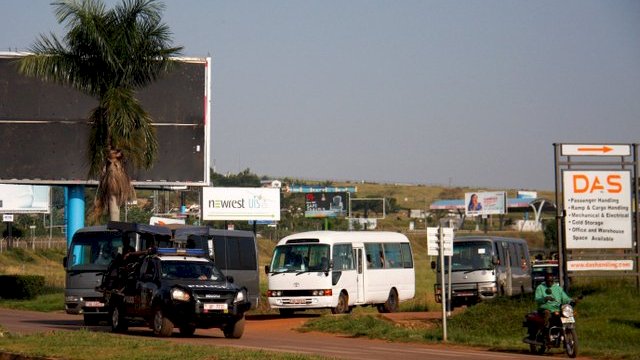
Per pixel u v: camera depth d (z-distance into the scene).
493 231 135.75
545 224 130.25
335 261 38.97
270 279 39.16
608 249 33.56
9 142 50.28
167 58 43.06
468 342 27.84
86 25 41.56
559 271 32.56
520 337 29.45
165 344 22.80
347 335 31.08
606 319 29.84
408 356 23.55
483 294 43.91
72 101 50.59
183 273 28.92
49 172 50.44
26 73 43.66
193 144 51.00
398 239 44.44
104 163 42.47
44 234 123.75
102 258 35.66
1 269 75.62
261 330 33.44
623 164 32.69
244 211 81.31
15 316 41.47
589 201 32.56
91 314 35.34
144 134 42.53
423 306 46.12
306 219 127.31
